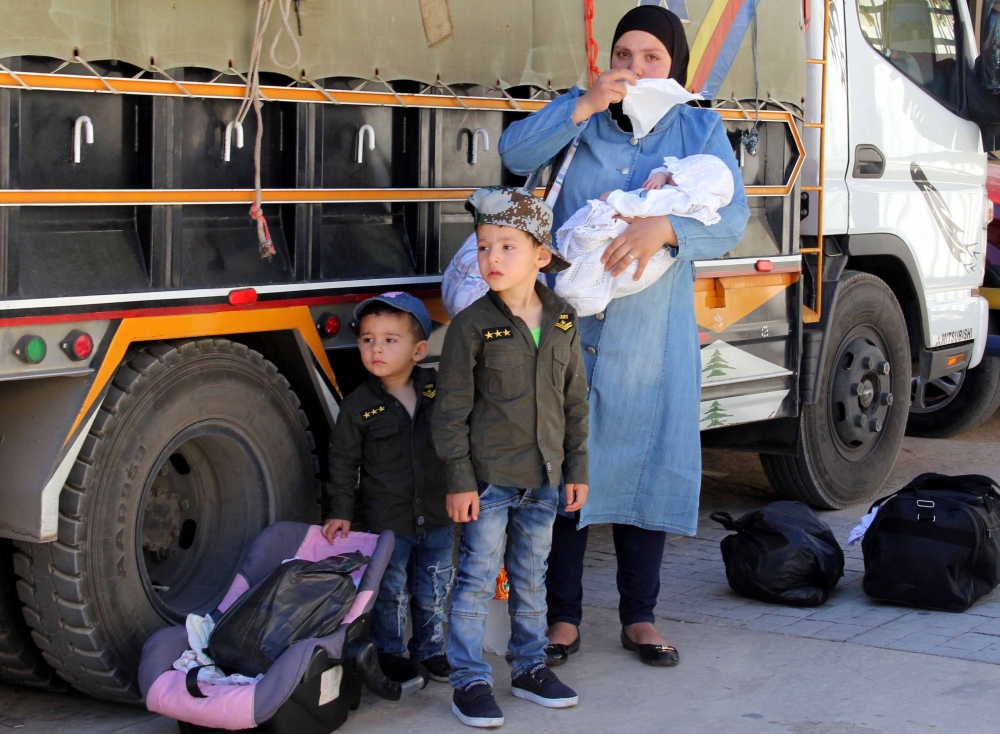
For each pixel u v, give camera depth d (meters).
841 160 6.23
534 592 3.75
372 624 3.88
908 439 8.70
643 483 4.02
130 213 3.51
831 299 6.14
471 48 4.27
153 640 3.42
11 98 3.19
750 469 7.57
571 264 3.76
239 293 3.69
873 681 3.89
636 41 3.94
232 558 3.86
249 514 3.87
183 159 3.58
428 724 3.58
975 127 7.26
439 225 4.30
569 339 3.63
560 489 3.89
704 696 3.78
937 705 3.67
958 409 8.53
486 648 4.17
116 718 3.69
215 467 3.88
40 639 3.52
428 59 4.14
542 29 4.51
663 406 3.99
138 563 3.56
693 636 4.38
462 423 3.55
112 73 3.39
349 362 4.28
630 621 4.18
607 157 4.00
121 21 3.37
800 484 6.35
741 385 5.61
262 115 3.79
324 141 3.93
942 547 4.62
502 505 3.63
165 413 3.56
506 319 3.55
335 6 3.85
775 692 3.80
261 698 3.18
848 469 6.48
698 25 5.14
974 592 4.68
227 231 3.74
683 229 3.75
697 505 4.06
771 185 5.65
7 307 3.18
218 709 3.18
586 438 3.72
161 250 3.53
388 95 4.05
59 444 3.34
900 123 6.63
